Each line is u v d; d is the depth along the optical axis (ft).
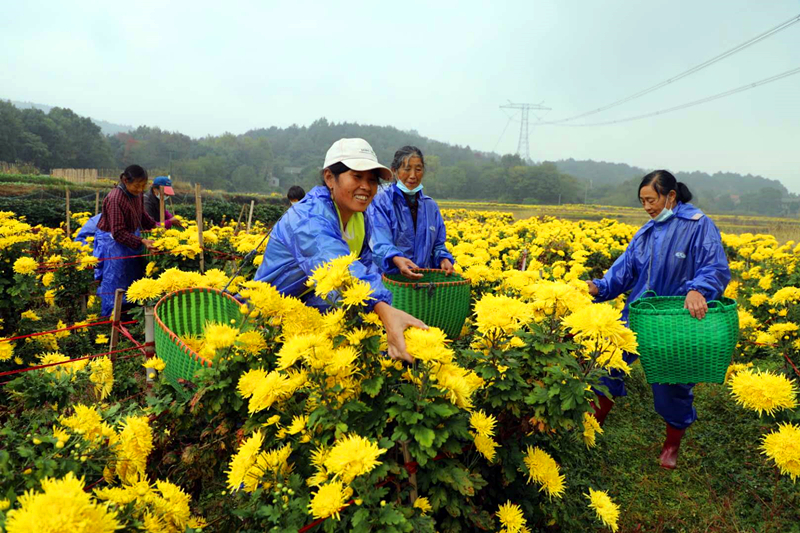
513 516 6.61
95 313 19.61
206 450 7.10
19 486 5.30
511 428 7.08
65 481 4.30
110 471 6.43
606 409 12.07
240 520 6.65
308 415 6.24
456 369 6.02
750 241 42.83
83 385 9.25
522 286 11.79
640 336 9.50
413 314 10.43
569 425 6.31
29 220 56.18
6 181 117.50
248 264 20.52
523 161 604.08
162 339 8.11
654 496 10.80
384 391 6.19
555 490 6.70
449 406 5.67
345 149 7.89
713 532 9.73
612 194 555.69
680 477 11.43
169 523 5.98
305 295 8.50
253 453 5.90
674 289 11.63
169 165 505.66
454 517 6.18
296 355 5.46
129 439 6.50
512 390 6.70
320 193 8.05
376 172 8.07
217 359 6.90
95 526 4.07
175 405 7.32
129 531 5.46
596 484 9.64
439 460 6.14
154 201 24.77
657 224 11.84
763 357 17.31
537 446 7.87
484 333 6.93
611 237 40.11
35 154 319.88
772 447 7.48
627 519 9.90
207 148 571.28
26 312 15.90
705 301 9.53
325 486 5.14
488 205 268.41
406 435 5.54
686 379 9.37
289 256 7.97
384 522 5.01
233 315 9.90
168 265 19.07
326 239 7.39
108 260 18.04
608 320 6.27
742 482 11.08
